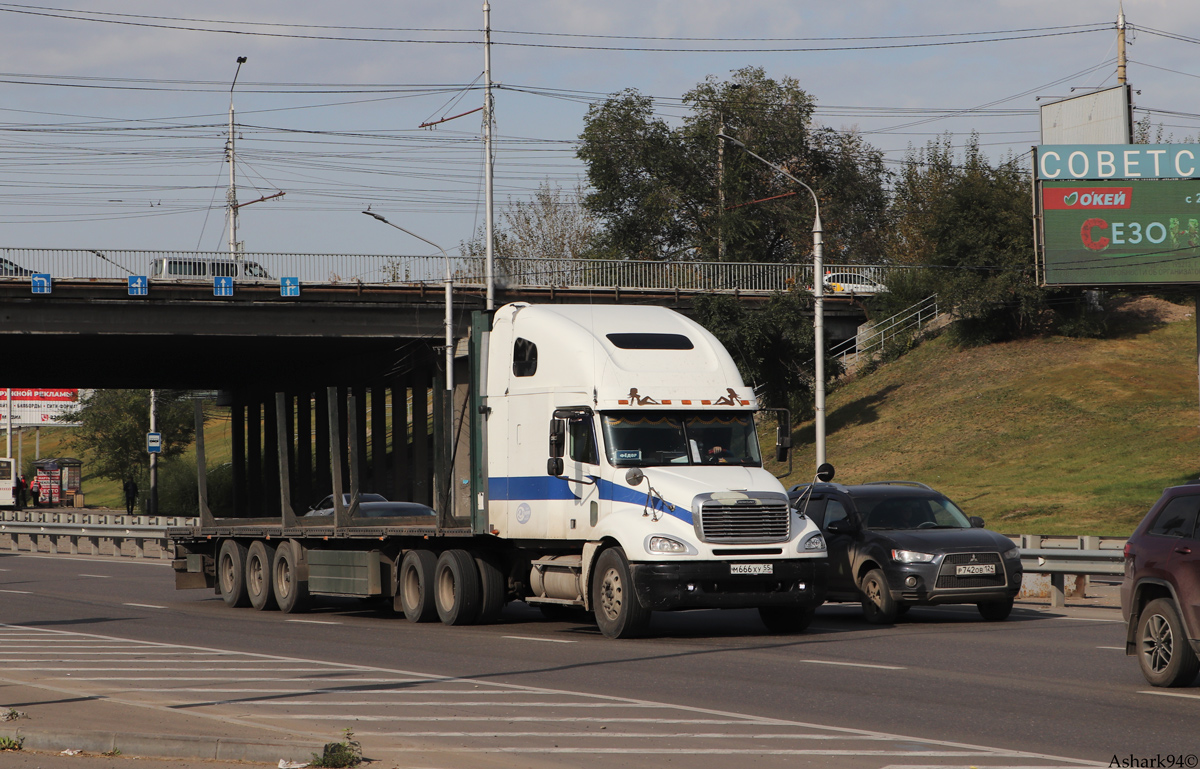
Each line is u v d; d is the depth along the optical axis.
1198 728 22.09
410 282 122.62
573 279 134.62
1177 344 127.00
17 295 110.12
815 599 38.16
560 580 40.91
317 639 38.94
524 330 42.38
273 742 19.48
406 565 46.38
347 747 19.16
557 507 40.31
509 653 34.34
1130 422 107.88
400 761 19.47
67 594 59.72
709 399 39.91
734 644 36.28
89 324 113.19
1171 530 26.88
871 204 198.25
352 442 49.84
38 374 152.12
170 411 191.00
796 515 39.00
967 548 41.41
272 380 167.38
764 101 188.38
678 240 194.50
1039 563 48.94
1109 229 103.50
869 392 134.75
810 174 195.75
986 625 41.62
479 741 21.16
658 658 32.78
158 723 22.83
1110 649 34.16
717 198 190.50
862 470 113.81
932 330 142.75
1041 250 103.56
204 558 58.06
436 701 25.56
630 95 192.38
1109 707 24.41
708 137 188.00
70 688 27.95
